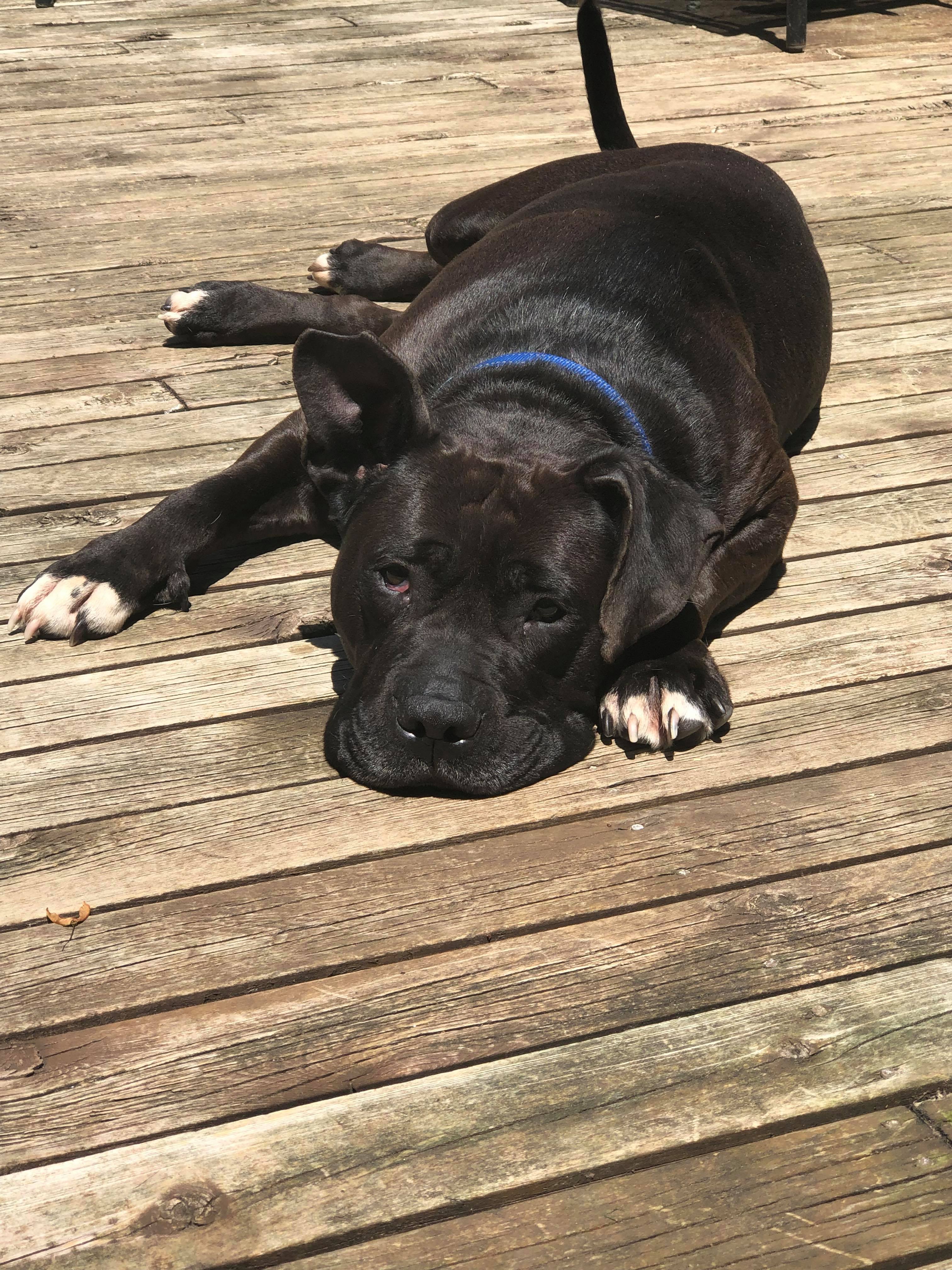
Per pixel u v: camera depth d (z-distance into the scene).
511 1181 0.79
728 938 0.94
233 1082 0.84
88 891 0.95
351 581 1.03
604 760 1.07
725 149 1.52
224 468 1.39
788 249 1.38
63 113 2.40
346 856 0.98
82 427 1.45
